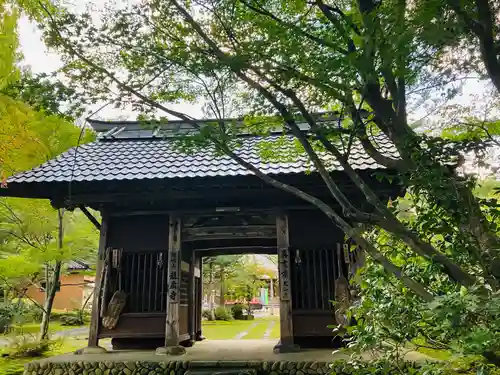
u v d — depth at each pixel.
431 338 3.26
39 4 3.67
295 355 6.45
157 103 3.50
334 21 3.03
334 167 6.46
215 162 7.33
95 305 7.38
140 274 7.75
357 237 2.98
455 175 2.81
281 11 3.54
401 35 2.49
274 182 3.41
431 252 2.77
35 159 8.52
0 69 6.75
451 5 2.60
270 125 4.06
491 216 3.01
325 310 7.20
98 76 3.39
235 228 7.69
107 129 9.43
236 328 15.27
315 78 3.13
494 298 2.09
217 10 3.53
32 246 9.93
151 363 6.19
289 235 7.64
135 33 3.47
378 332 3.21
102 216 7.88
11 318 11.95
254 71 3.19
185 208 7.77
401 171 3.06
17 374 7.36
